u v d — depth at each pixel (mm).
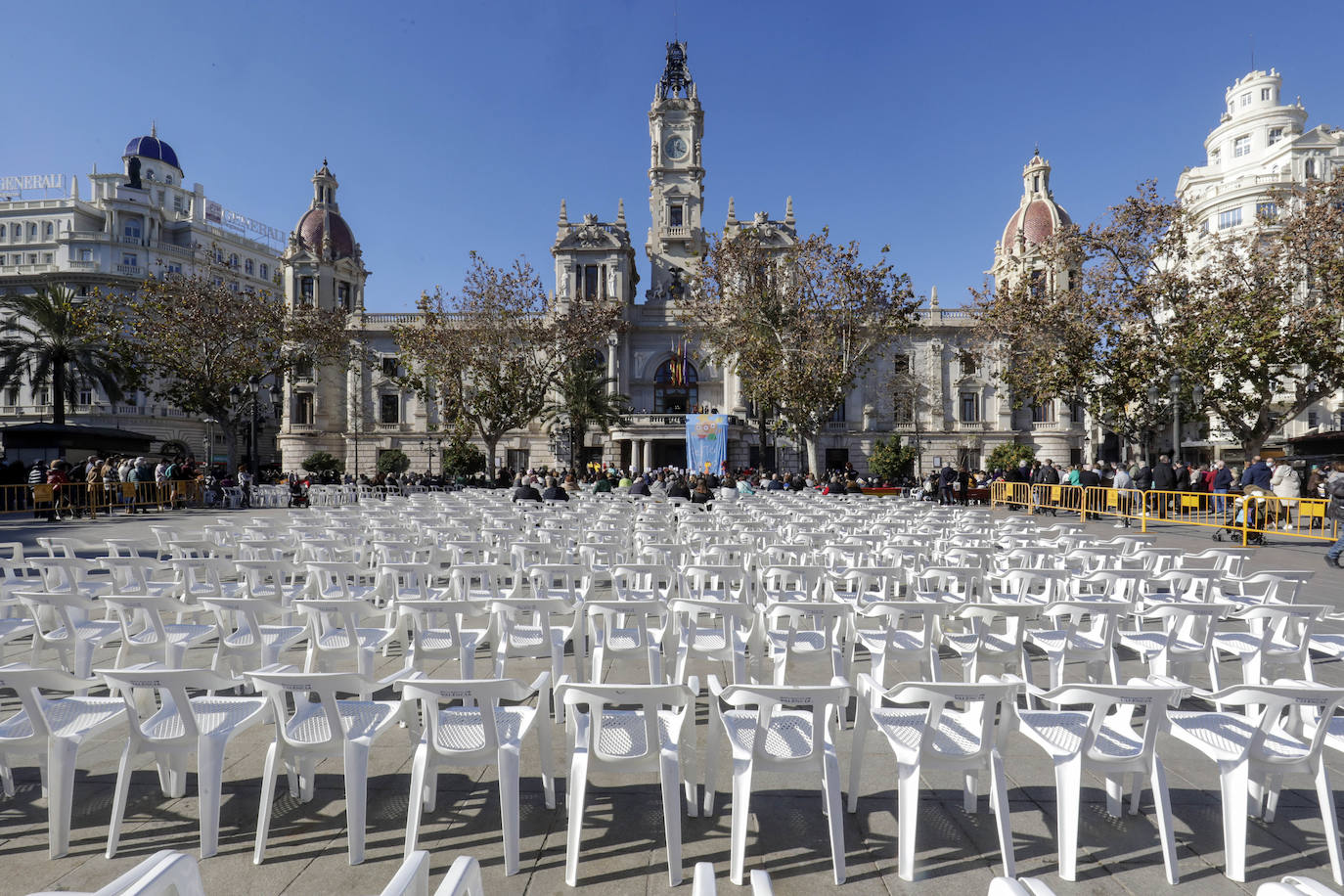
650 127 68062
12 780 4984
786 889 3986
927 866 4215
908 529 13094
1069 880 4066
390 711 4797
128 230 75000
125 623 6461
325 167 70500
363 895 3887
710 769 4688
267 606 6336
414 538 12438
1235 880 4062
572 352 43344
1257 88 66938
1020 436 61625
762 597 8992
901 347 62594
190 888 2615
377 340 63469
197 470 36531
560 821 4680
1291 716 4930
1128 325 29578
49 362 39094
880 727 4566
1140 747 4414
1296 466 29344
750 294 35500
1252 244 29547
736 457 59906
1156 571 8945
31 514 26797
